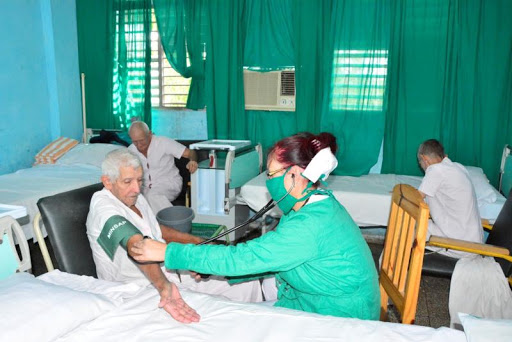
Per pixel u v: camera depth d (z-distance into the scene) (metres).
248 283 1.94
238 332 1.26
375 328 1.28
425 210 1.57
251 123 4.29
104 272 1.76
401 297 1.73
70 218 1.76
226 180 3.33
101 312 1.34
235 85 4.16
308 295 1.45
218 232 2.76
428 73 3.62
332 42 3.78
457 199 2.52
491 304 2.12
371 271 1.42
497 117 3.55
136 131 3.43
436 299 2.80
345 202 3.23
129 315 1.35
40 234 1.67
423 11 3.55
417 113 3.71
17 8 4.18
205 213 3.54
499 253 2.05
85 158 4.25
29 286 1.30
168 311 1.36
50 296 1.26
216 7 4.07
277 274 1.58
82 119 4.88
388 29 3.63
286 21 3.99
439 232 2.59
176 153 3.61
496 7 3.41
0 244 1.55
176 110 4.65
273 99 4.14
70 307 1.25
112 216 1.58
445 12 3.50
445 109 3.66
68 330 1.23
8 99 4.16
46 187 3.34
